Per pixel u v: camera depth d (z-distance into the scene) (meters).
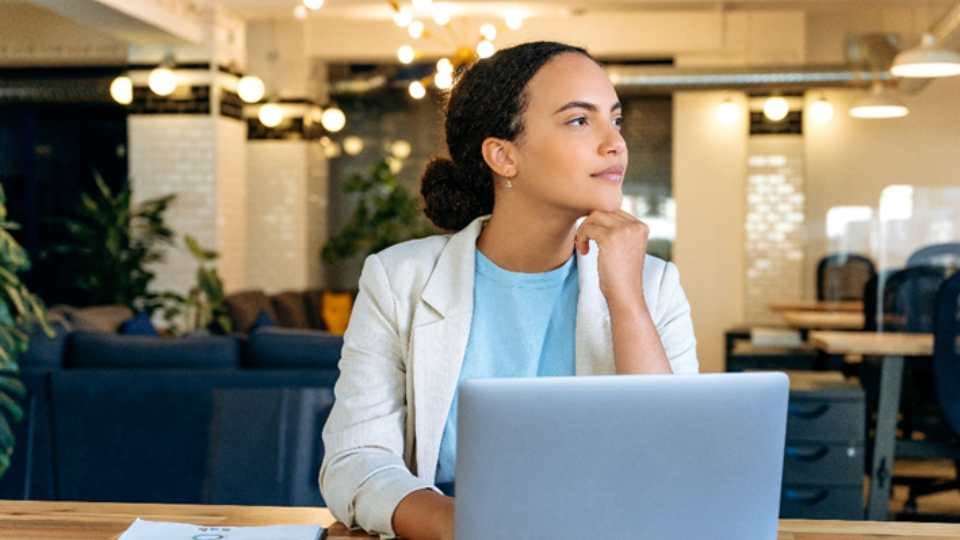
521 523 1.32
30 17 10.91
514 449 1.30
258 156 11.70
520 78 1.70
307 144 11.80
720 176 11.90
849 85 10.94
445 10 8.69
